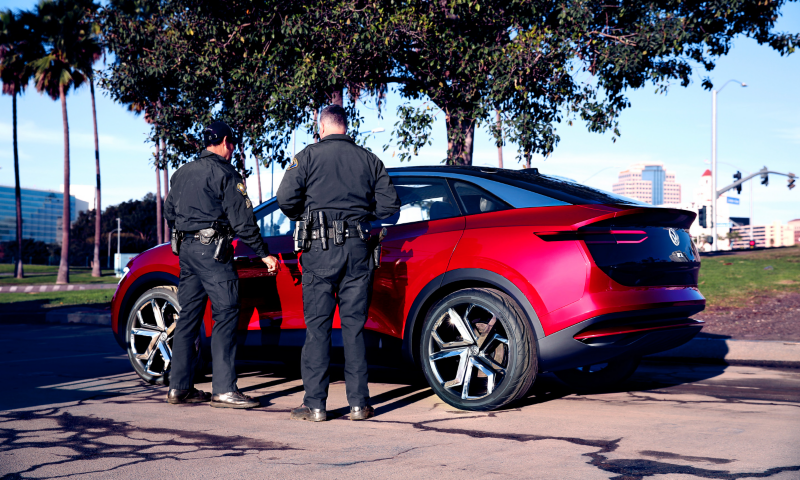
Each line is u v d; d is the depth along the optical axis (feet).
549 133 31.86
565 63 32.63
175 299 15.62
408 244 13.48
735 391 14.96
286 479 8.42
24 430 11.27
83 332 32.24
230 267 13.50
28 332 32.27
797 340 21.83
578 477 8.37
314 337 12.03
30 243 366.22
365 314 12.09
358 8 34.78
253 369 18.98
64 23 106.22
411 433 10.87
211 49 34.86
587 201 12.24
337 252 11.75
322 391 12.01
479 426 11.32
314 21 33.91
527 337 11.92
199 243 13.32
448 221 13.30
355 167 11.96
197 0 35.29
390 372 18.06
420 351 13.08
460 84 34.65
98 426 11.57
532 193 12.75
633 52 32.35
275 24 35.27
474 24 34.14
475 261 12.48
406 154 33.47
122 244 316.60
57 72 111.75
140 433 11.03
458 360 13.78
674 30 31.76
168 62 36.65
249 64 35.37
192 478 8.52
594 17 33.83
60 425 11.66
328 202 11.83
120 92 38.06
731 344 20.42
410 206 14.06
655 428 11.10
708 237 112.47
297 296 14.51
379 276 13.69
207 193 13.32
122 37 37.60
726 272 42.50
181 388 13.82
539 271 11.84
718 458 9.19
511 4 32.94
